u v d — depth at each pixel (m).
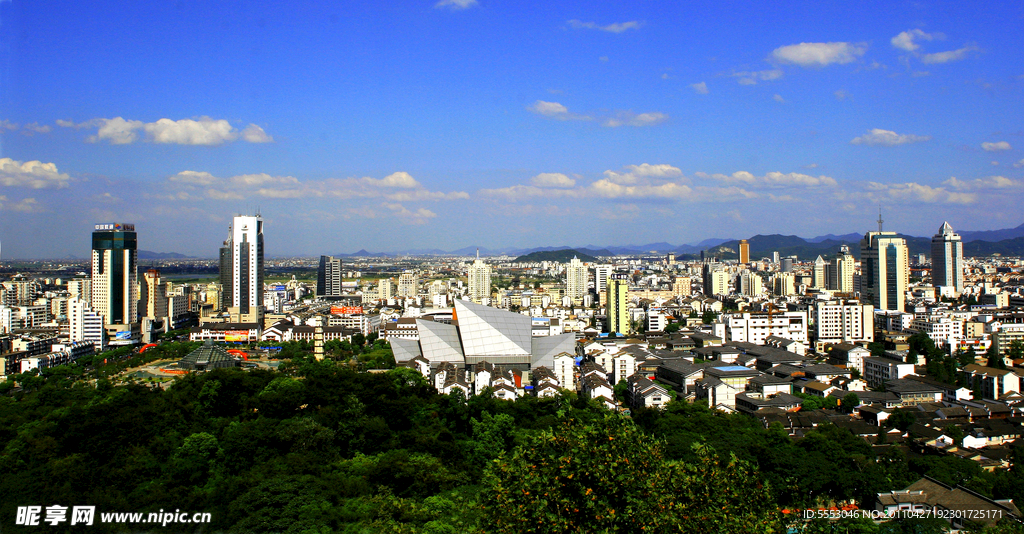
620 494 140.38
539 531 137.75
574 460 143.62
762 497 159.25
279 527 197.50
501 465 151.00
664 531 133.38
